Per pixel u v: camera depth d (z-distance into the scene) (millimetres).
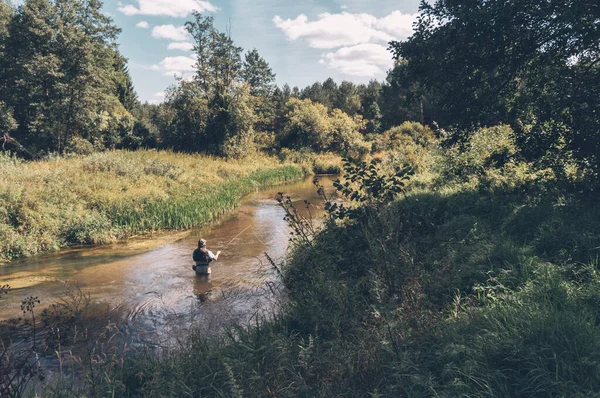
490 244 6535
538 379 3336
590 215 6820
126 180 20375
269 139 55375
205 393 4160
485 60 9000
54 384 4688
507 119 10422
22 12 33500
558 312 4004
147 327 6840
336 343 4758
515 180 10289
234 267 10328
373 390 3793
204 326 6695
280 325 5793
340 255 7590
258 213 18781
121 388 4352
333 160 43906
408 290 5395
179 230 15547
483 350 3752
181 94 42438
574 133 8250
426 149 25109
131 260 11469
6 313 7605
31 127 35250
